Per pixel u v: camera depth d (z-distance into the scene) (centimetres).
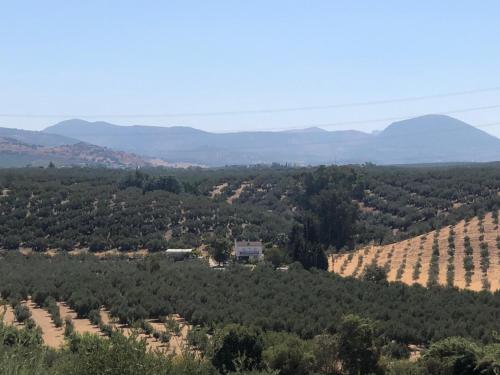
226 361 4216
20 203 12694
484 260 8762
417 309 6162
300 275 8219
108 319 6612
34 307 7219
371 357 4491
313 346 4647
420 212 13038
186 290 7388
